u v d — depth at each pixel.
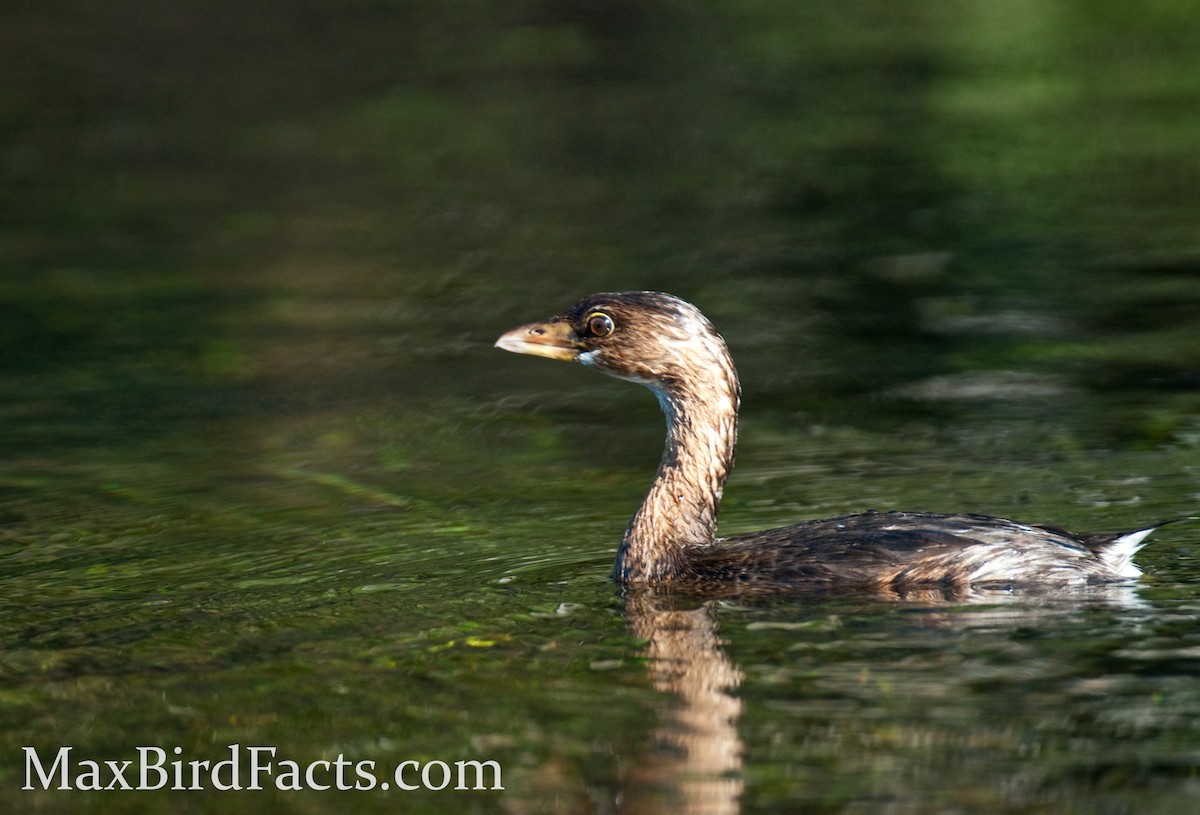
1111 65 38.50
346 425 17.81
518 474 15.66
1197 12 44.00
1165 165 29.47
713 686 9.35
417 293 23.83
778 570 11.31
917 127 33.66
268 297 23.94
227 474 15.91
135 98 39.22
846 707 8.95
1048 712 8.78
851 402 17.72
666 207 28.64
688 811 7.92
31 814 8.36
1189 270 22.91
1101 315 20.92
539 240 26.78
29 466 16.42
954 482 14.42
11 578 12.52
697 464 12.29
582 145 34.00
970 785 8.01
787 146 32.72
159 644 10.65
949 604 10.62
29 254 26.81
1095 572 10.88
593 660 9.94
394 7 50.19
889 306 21.94
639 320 12.38
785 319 21.56
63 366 20.69
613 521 13.80
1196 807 7.73
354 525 13.90
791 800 7.95
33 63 42.84
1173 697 8.92
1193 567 11.29
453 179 31.56
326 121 36.69
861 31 44.56
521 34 46.38
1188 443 15.34
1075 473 14.48
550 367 20.36
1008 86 37.12
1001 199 27.80
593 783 8.27
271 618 11.12
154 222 28.86
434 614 11.05
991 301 21.95
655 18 47.78
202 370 20.31
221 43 45.44
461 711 9.23
